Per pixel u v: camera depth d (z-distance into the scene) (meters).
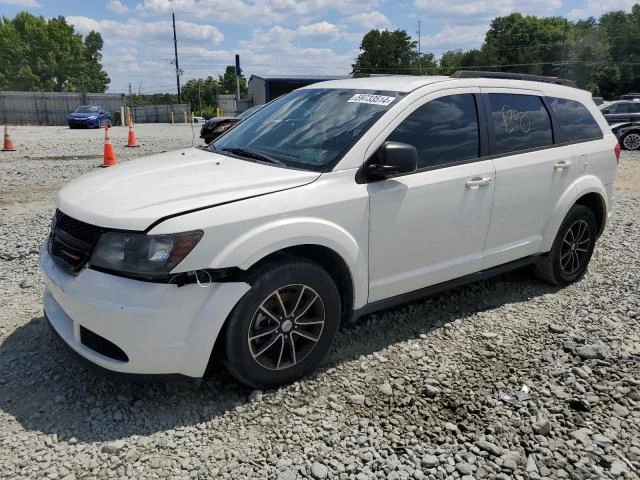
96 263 2.96
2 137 23.34
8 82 87.62
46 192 9.45
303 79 43.41
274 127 4.14
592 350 3.86
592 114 5.27
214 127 18.50
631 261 5.93
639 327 4.32
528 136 4.58
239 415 3.13
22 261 5.59
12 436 2.91
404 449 2.88
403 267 3.83
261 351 3.21
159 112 49.66
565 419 3.17
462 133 4.09
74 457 2.77
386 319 4.34
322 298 3.37
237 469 2.72
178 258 2.85
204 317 2.95
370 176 3.55
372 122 3.67
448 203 3.93
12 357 3.68
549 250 4.87
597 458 2.86
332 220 3.35
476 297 4.85
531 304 4.75
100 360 3.00
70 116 32.66
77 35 93.69
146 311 2.84
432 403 3.29
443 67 95.50
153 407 3.18
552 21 96.88
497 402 3.30
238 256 2.98
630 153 17.72
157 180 3.35
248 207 3.07
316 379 3.50
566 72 81.38
